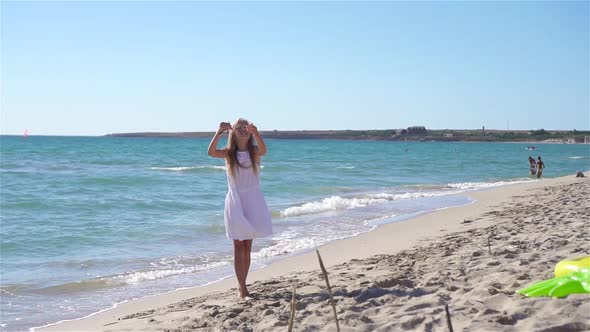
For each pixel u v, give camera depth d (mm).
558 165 53500
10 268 9508
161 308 6453
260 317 5098
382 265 7691
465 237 9984
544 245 7672
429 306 4914
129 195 21203
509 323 4184
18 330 6301
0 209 16859
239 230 5934
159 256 10539
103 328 5578
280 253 10531
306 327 4598
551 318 4152
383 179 32875
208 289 8000
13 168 37562
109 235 12680
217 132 5949
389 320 4562
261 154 6055
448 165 51812
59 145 95562
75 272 9289
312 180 30516
